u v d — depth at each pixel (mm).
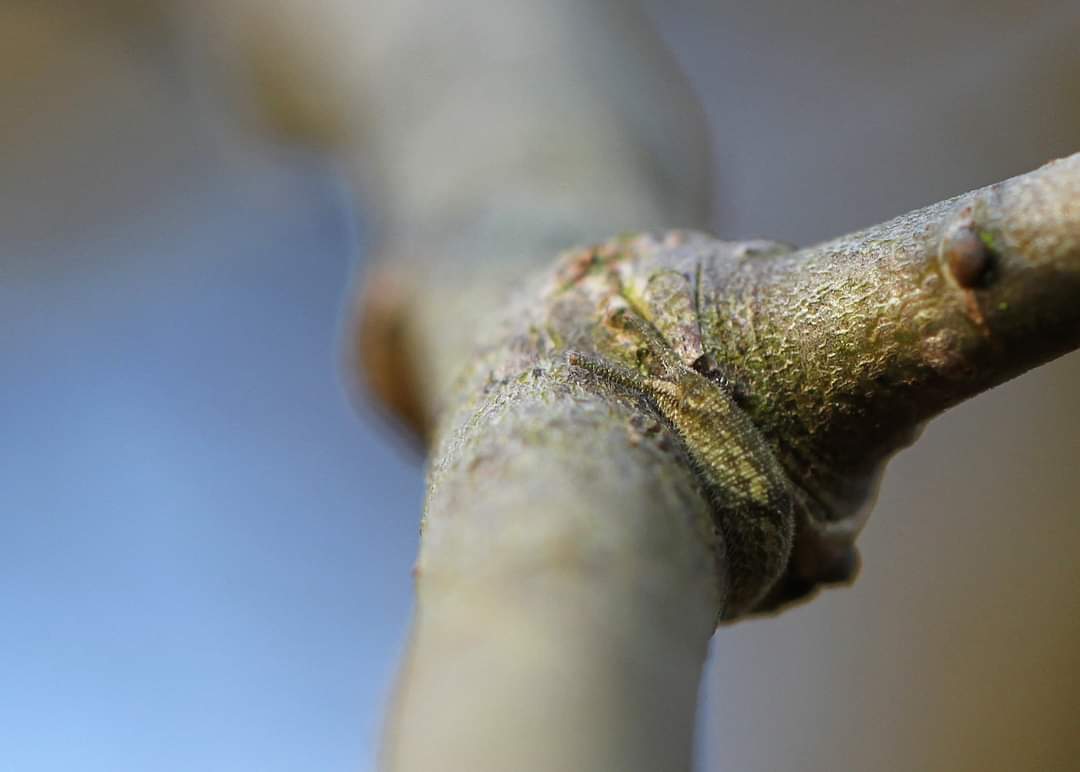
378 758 72
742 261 86
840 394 82
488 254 112
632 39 155
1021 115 177
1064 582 152
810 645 170
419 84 146
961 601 159
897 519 168
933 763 151
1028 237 77
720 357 84
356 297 132
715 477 82
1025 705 147
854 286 82
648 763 70
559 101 133
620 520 75
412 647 73
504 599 72
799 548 85
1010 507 160
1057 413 162
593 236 113
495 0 151
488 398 84
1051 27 181
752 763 165
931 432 169
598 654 71
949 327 79
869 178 187
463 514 76
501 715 70
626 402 82
